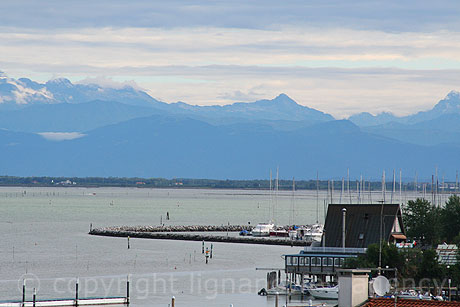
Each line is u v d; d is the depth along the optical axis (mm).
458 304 108500
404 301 109875
